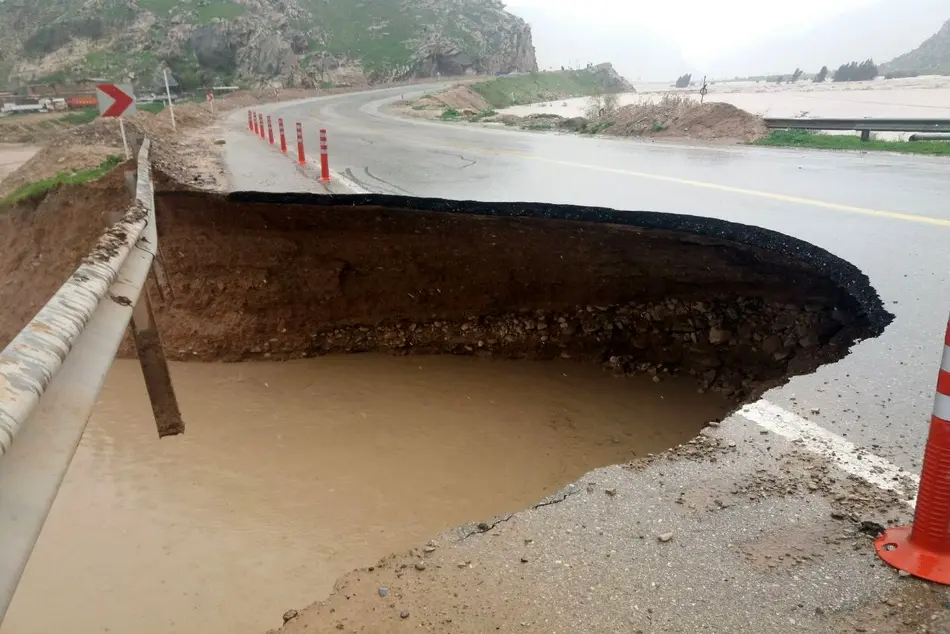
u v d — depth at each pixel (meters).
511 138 18.89
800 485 2.73
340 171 11.57
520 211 8.36
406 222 9.26
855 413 3.32
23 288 11.00
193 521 6.38
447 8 114.31
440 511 6.45
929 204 8.11
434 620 2.09
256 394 8.85
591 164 12.30
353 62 84.69
